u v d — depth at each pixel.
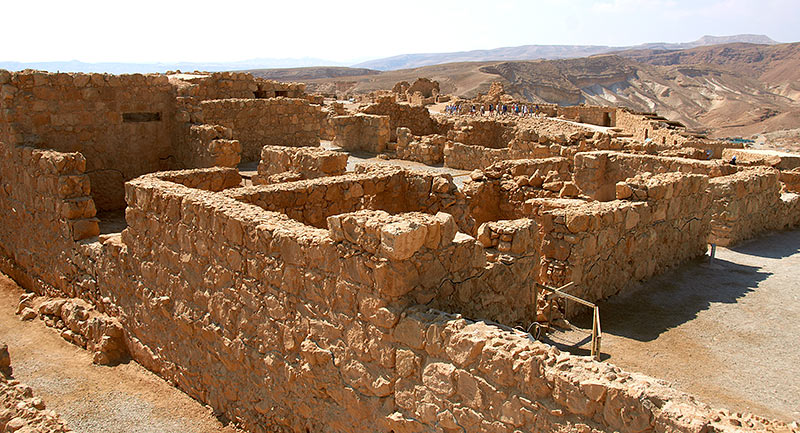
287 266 7.11
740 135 126.12
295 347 7.15
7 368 7.86
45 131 15.41
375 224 5.98
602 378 4.68
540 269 9.66
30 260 13.96
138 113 17.84
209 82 23.30
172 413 8.62
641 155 15.81
